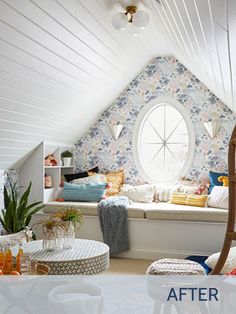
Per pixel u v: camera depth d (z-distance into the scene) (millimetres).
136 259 4441
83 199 5023
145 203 4973
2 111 3547
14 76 3205
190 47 2646
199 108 5145
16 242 3359
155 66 5348
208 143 5105
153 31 4066
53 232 2896
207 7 1315
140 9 3268
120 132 5520
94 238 4676
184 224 4320
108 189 5219
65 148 5578
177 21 2158
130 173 5473
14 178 4895
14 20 2619
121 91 5469
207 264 3387
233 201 1326
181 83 5230
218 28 1465
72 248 2973
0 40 2707
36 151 4902
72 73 3869
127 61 4633
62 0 2738
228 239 1340
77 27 3178
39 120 4277
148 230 4453
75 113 4844
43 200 4891
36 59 3217
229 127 5012
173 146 5500
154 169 5570
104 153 5590
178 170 5477
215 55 2066
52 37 3084
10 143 4219
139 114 5426
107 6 3152
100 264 2764
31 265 2254
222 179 4777
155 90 5355
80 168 5695
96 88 4629
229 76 2420
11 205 4102
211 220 4223
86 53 3695
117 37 3828
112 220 4492
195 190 4848
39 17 2758
